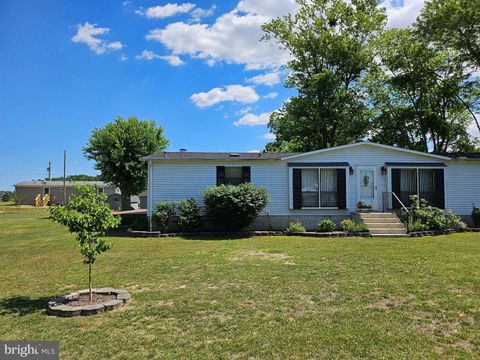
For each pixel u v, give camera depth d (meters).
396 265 7.99
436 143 27.03
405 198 16.41
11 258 9.85
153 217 15.29
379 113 28.25
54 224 20.53
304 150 30.72
